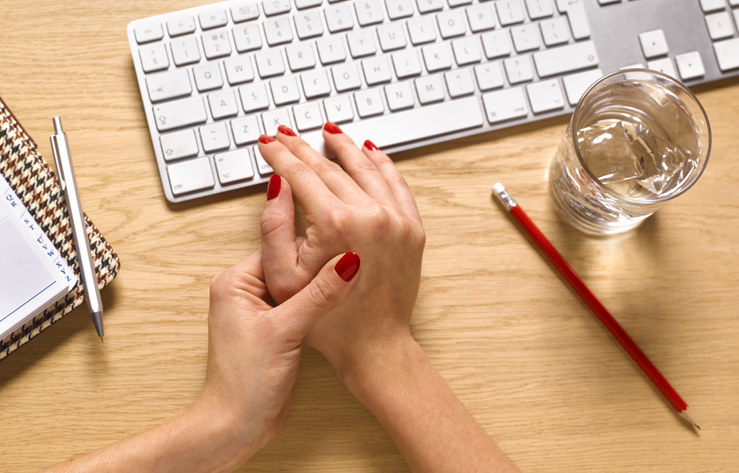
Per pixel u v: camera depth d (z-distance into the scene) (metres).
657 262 0.67
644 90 0.62
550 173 0.67
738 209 0.67
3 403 0.63
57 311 0.61
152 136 0.63
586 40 0.65
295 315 0.56
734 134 0.67
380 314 0.60
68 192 0.61
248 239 0.65
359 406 0.64
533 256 0.67
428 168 0.66
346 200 0.59
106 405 0.63
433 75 0.64
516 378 0.65
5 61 0.65
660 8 0.66
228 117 0.63
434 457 0.58
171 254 0.65
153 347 0.64
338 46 0.64
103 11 0.66
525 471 0.65
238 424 0.58
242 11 0.63
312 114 0.63
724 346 0.66
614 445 0.65
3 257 0.59
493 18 0.65
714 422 0.65
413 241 0.60
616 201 0.58
